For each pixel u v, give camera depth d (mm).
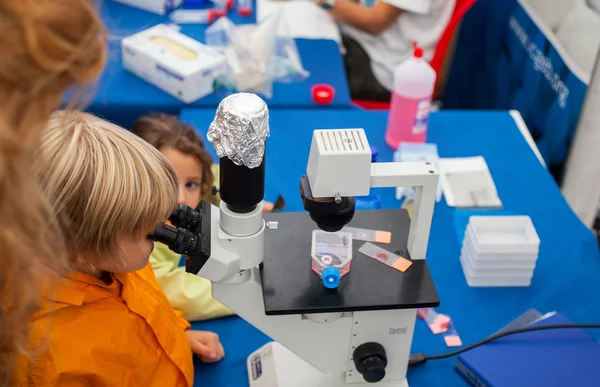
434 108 2818
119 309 1034
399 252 1056
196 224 911
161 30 2195
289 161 1822
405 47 2752
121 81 2100
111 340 1010
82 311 981
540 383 1170
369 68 2852
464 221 1636
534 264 1434
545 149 2600
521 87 2775
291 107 2086
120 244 852
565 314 1398
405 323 1046
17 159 490
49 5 454
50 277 667
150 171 843
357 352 1058
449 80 3375
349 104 2096
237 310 1001
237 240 879
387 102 2863
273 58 2195
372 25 2750
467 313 1386
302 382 1136
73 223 818
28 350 747
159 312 1131
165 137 1511
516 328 1327
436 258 1532
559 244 1583
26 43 451
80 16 478
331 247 1042
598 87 2041
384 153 1871
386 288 988
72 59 485
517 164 1860
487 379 1175
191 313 1352
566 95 2365
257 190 837
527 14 2656
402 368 1119
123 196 804
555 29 2426
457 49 3244
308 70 2260
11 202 512
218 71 2064
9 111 480
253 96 771
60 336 938
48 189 767
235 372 1243
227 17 2574
